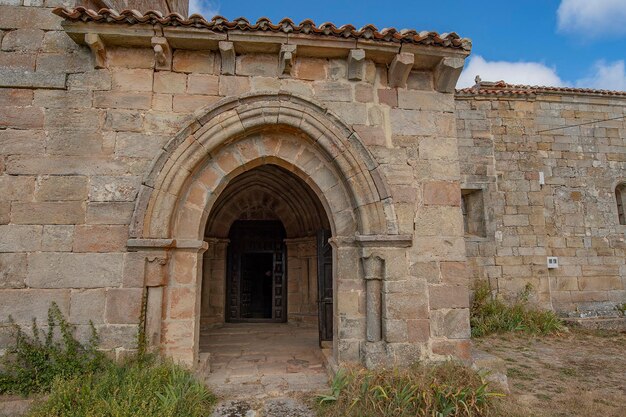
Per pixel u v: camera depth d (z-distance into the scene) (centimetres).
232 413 354
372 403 347
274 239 911
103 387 319
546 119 988
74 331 382
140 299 390
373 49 443
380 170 439
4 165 400
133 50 432
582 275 939
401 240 425
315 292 817
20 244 389
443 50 448
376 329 419
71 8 439
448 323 426
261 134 455
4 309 378
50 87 416
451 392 346
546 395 442
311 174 458
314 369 487
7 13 429
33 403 326
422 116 464
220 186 446
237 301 885
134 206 406
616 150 1007
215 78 440
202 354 478
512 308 847
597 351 670
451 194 451
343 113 452
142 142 419
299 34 428
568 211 961
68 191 403
